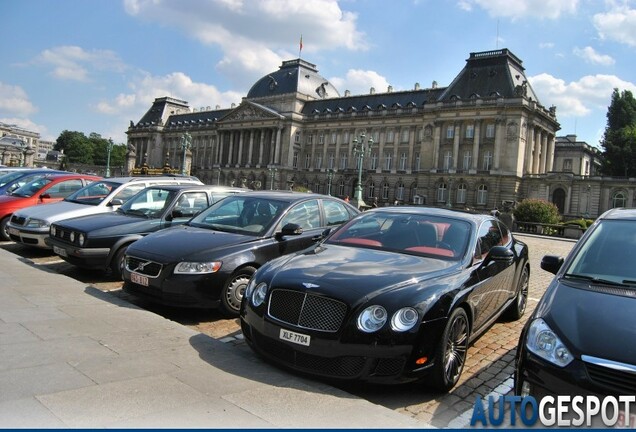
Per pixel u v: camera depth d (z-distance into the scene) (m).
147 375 4.89
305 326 5.17
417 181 85.62
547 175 71.94
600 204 68.19
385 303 5.10
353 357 4.98
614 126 89.81
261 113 108.88
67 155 165.88
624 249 5.51
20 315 6.61
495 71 78.94
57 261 12.11
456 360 5.60
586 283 5.04
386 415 4.41
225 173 115.81
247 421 4.09
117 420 3.93
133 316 6.98
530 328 4.52
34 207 13.26
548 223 49.41
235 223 8.98
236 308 7.87
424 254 6.46
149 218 10.69
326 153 102.56
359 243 6.93
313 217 9.47
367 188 94.19
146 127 144.50
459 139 79.75
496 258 6.56
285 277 5.61
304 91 108.94
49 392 4.34
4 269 9.59
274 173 100.06
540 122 80.00
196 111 149.00
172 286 7.45
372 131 95.62
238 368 5.33
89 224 10.20
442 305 5.32
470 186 76.94
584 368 3.92
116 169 143.88
